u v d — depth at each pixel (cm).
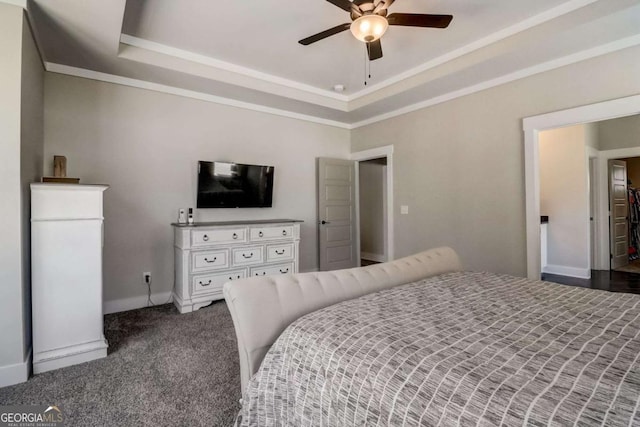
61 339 223
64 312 225
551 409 74
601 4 231
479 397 81
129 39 293
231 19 265
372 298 158
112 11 223
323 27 278
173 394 188
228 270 360
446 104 394
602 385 82
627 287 425
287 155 467
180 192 377
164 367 220
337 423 102
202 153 391
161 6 247
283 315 146
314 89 423
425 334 116
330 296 161
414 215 434
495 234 352
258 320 140
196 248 339
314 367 115
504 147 342
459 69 323
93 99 323
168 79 344
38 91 267
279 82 391
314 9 252
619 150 510
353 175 530
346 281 173
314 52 325
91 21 235
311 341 122
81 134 317
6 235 200
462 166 380
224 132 407
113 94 334
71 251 228
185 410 173
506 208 343
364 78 393
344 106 459
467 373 90
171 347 251
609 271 523
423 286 183
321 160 489
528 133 321
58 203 224
